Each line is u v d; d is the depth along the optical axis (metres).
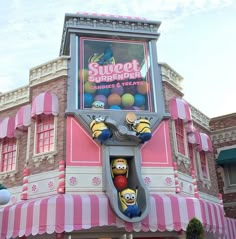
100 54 17.94
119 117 16.50
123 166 15.62
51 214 13.70
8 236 14.30
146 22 18.75
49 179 15.69
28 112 17.56
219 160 23.95
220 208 16.89
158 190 16.05
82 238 14.99
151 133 15.93
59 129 16.30
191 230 10.92
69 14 17.80
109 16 18.36
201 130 22.81
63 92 16.81
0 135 18.22
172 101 18.14
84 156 15.66
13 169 17.94
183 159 17.89
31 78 18.19
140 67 18.16
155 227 14.56
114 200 14.20
